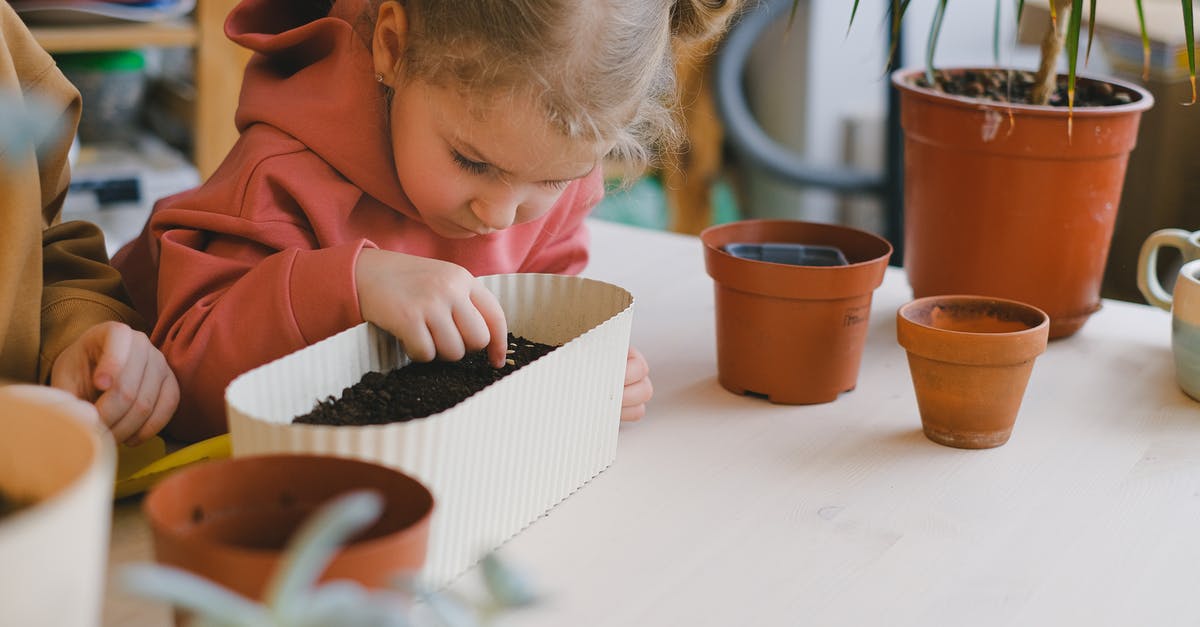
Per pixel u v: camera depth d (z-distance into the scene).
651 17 0.84
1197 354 0.92
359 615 0.37
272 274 0.79
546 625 0.61
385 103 0.92
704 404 0.90
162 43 1.83
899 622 0.63
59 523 0.38
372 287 0.77
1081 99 1.12
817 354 0.89
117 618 0.59
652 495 0.76
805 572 0.67
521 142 0.82
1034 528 0.74
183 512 0.49
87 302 0.86
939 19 1.08
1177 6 1.98
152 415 0.76
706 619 0.62
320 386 0.71
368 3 0.94
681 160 2.57
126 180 1.85
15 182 0.80
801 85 2.70
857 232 0.99
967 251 1.04
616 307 0.82
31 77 0.88
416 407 0.71
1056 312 1.05
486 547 0.67
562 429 0.72
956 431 0.84
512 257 1.09
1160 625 0.64
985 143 1.00
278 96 0.95
